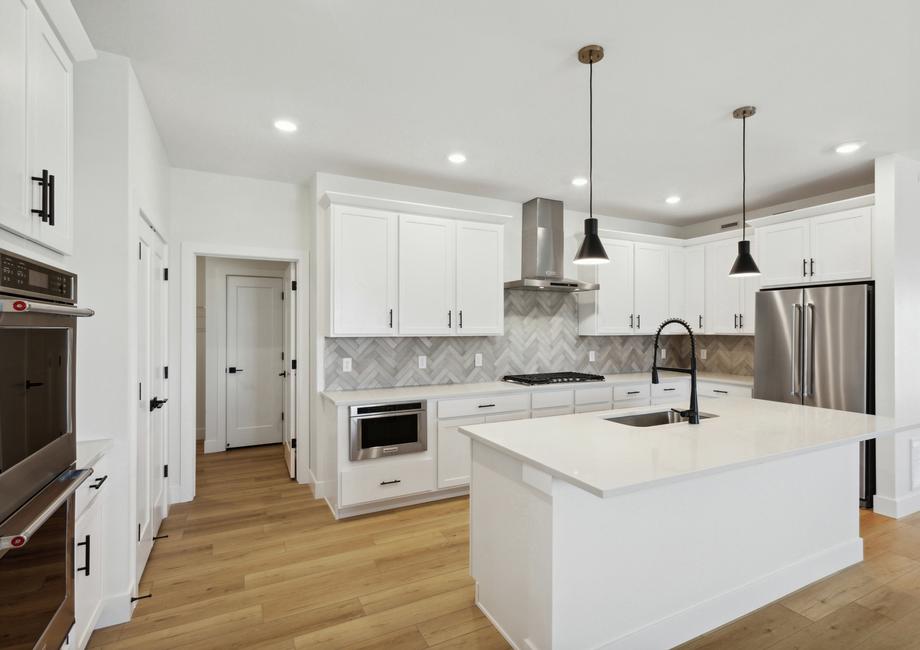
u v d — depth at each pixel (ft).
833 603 7.30
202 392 17.49
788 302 12.24
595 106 8.39
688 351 17.99
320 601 7.31
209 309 15.99
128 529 6.74
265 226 12.29
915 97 8.00
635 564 6.09
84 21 6.04
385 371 12.85
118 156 6.72
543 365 15.44
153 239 9.00
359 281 11.40
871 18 5.92
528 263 14.57
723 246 15.31
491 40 6.48
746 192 13.61
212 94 7.97
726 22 6.03
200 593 7.50
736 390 14.01
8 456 3.61
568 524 5.55
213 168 11.47
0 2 3.94
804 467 7.82
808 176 12.17
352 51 6.76
